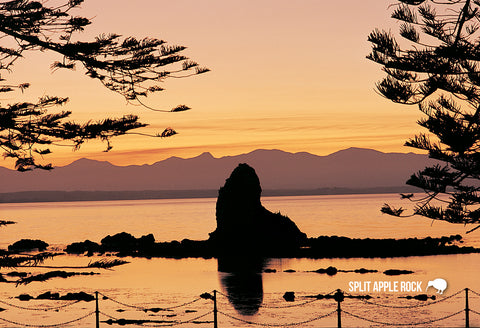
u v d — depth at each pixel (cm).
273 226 7306
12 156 1484
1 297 3797
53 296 3762
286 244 7106
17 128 1431
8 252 1681
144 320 2944
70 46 1393
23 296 3728
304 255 6319
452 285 3912
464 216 1720
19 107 1430
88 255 6700
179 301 3566
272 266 5444
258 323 2845
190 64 1486
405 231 10088
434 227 11138
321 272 4806
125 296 3791
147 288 4138
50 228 13000
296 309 3203
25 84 1545
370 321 2677
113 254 6838
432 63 1648
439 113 1655
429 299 3409
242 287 4109
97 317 2431
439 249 6334
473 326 2653
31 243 7631
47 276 1642
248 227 7169
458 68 1653
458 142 1625
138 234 10669
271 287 4069
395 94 1650
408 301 3362
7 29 1414
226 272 5050
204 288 4109
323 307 3238
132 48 1434
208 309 3266
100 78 1484
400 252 6234
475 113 1650
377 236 8981
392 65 1666
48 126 1440
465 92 1644
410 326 2702
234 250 6919
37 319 3041
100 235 10531
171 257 6525
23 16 1391
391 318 2894
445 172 1700
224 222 7262
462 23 1595
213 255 6588
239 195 7269
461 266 4988
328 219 14512
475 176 1711
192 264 5775
